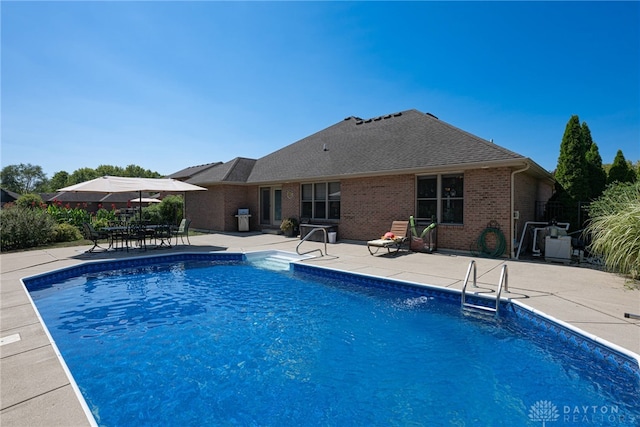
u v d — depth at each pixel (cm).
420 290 714
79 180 8425
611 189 951
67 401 280
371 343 514
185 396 379
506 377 416
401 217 1259
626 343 407
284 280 895
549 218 1411
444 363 452
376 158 1366
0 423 248
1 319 487
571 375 420
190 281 891
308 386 400
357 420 338
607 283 709
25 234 1295
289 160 1834
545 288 670
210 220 1945
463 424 330
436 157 1155
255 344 514
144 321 609
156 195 3272
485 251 1064
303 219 1612
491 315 599
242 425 330
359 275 820
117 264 1009
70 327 579
